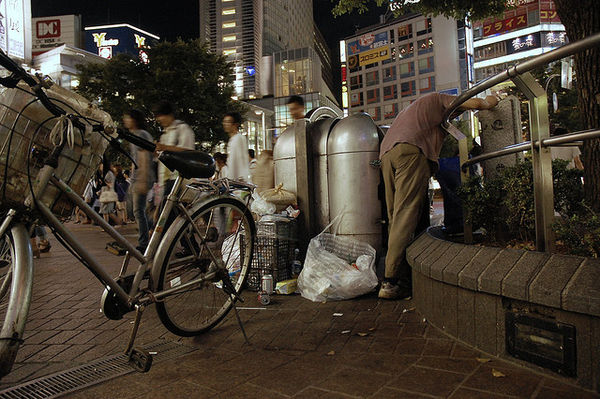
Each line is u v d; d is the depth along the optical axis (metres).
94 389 2.19
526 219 2.92
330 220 4.96
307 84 69.19
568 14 3.40
